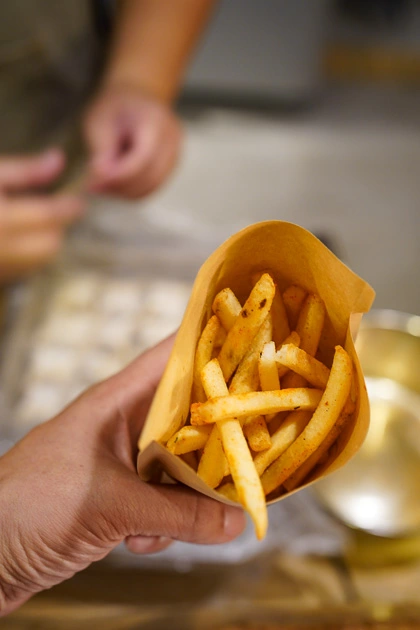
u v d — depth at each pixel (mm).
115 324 699
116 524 393
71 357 664
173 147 874
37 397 622
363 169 1156
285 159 1147
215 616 505
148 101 883
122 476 398
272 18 1094
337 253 769
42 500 392
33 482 397
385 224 1065
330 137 1172
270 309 396
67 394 627
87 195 813
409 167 1160
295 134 1178
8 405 613
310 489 528
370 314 609
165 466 385
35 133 941
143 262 756
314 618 507
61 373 646
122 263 756
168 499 396
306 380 394
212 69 1172
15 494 395
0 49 850
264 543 506
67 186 796
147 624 505
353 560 521
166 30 925
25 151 937
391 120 1230
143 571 516
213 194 1118
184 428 379
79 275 746
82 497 391
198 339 400
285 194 1124
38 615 499
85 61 974
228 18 1090
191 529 401
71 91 961
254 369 386
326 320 405
